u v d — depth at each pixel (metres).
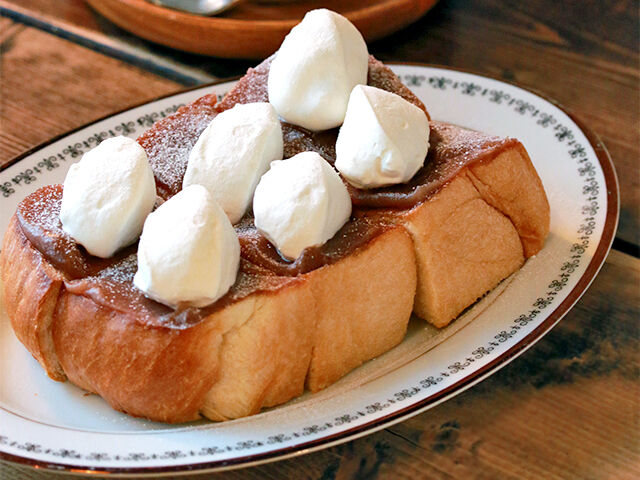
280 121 0.38
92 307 0.31
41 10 0.57
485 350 0.32
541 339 0.34
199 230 0.30
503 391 0.32
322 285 0.32
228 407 0.32
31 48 0.54
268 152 0.34
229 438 0.30
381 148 0.33
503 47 0.51
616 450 0.30
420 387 0.31
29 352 0.35
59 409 0.33
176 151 0.37
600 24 0.52
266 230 0.32
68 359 0.32
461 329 0.34
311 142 0.37
